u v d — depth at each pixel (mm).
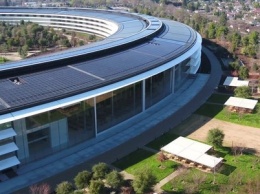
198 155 39312
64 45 110125
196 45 68500
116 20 112875
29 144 39719
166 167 39156
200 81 67875
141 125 49750
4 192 34969
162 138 45906
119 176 34500
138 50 60156
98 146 44094
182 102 57812
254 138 45812
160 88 57344
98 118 46375
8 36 115750
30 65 46500
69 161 40750
